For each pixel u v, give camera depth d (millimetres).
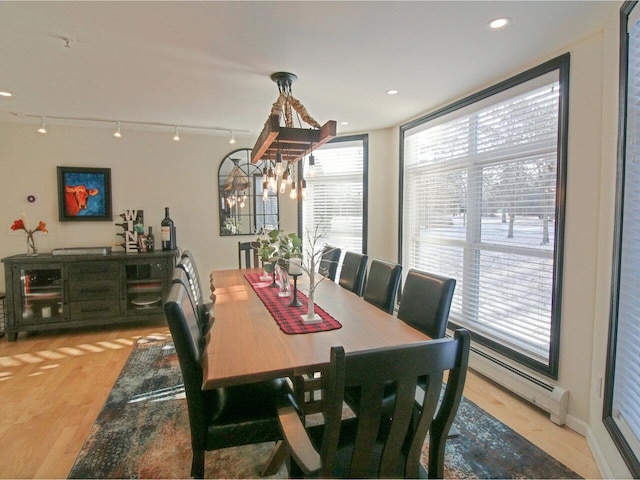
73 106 3266
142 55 2209
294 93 2945
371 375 980
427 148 3629
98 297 3787
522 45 2121
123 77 2564
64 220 4078
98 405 2393
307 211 4750
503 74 2568
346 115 3639
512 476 1749
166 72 2477
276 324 1876
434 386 1078
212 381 1276
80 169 4090
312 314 1946
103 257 3762
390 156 4211
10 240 3938
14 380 2748
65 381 2732
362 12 1756
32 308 3666
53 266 3646
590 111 2010
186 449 1950
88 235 4188
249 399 1646
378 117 3727
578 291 2096
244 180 4711
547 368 2297
